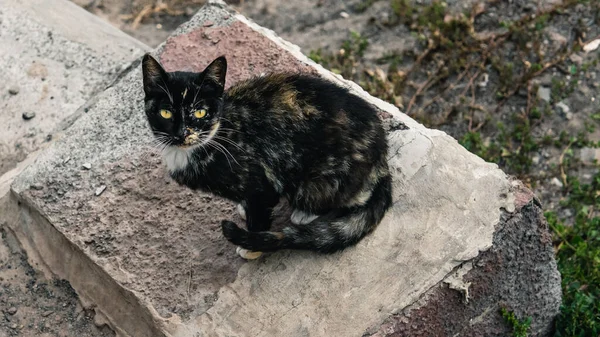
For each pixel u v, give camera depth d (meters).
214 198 1.67
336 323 1.56
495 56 2.27
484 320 1.68
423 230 1.62
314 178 1.55
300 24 2.40
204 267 1.62
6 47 2.01
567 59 2.27
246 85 1.58
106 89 1.91
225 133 1.53
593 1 2.35
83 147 1.75
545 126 2.18
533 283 1.71
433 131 1.72
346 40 2.35
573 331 1.79
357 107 1.57
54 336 1.67
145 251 1.64
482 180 1.66
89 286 1.67
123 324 1.64
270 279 1.60
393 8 2.38
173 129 1.52
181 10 2.47
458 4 2.39
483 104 2.21
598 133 2.16
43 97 1.94
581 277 1.90
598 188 2.07
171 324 1.58
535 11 2.35
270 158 1.54
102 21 2.17
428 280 1.59
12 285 1.71
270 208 1.59
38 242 1.72
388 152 1.66
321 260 1.60
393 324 1.56
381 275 1.59
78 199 1.69
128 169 1.71
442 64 2.26
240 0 2.44
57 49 2.01
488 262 1.62
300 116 1.54
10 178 1.82
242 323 1.57
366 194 1.58
